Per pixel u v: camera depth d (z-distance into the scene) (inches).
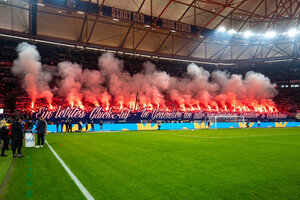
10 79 1593.3
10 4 1201.4
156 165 286.5
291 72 2242.9
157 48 1807.3
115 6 1317.7
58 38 1531.7
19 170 269.0
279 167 270.4
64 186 201.9
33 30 1443.2
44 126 487.2
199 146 483.8
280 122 1615.4
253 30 1729.8
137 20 1312.7
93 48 1673.2
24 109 1421.0
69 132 1079.6
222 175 233.9
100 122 1190.9
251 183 204.4
